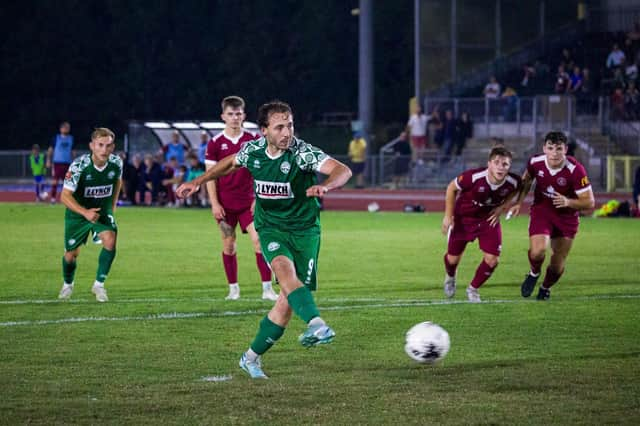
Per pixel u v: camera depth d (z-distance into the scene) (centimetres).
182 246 3381
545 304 2081
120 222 4456
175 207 5575
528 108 6494
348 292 2284
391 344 1614
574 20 7825
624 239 3666
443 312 1961
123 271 2689
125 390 1282
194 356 1511
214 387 1299
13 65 10019
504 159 2031
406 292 2288
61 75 10119
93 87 10244
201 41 10356
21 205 5681
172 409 1185
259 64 10144
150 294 2238
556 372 1392
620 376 1366
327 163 1353
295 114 10056
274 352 1548
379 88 10094
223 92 10156
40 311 1955
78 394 1262
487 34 7462
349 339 1659
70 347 1579
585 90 6925
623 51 7431
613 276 2592
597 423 1129
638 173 4844
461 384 1317
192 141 5953
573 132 6356
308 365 1448
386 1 10275
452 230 2133
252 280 2528
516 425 1120
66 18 10162
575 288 2358
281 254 1351
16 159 7731
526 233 3966
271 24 10281
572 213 2108
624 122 6431
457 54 7356
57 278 2517
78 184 2070
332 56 10200
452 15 7325
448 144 6494
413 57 10131
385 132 9106
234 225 2173
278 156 1373
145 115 10212
